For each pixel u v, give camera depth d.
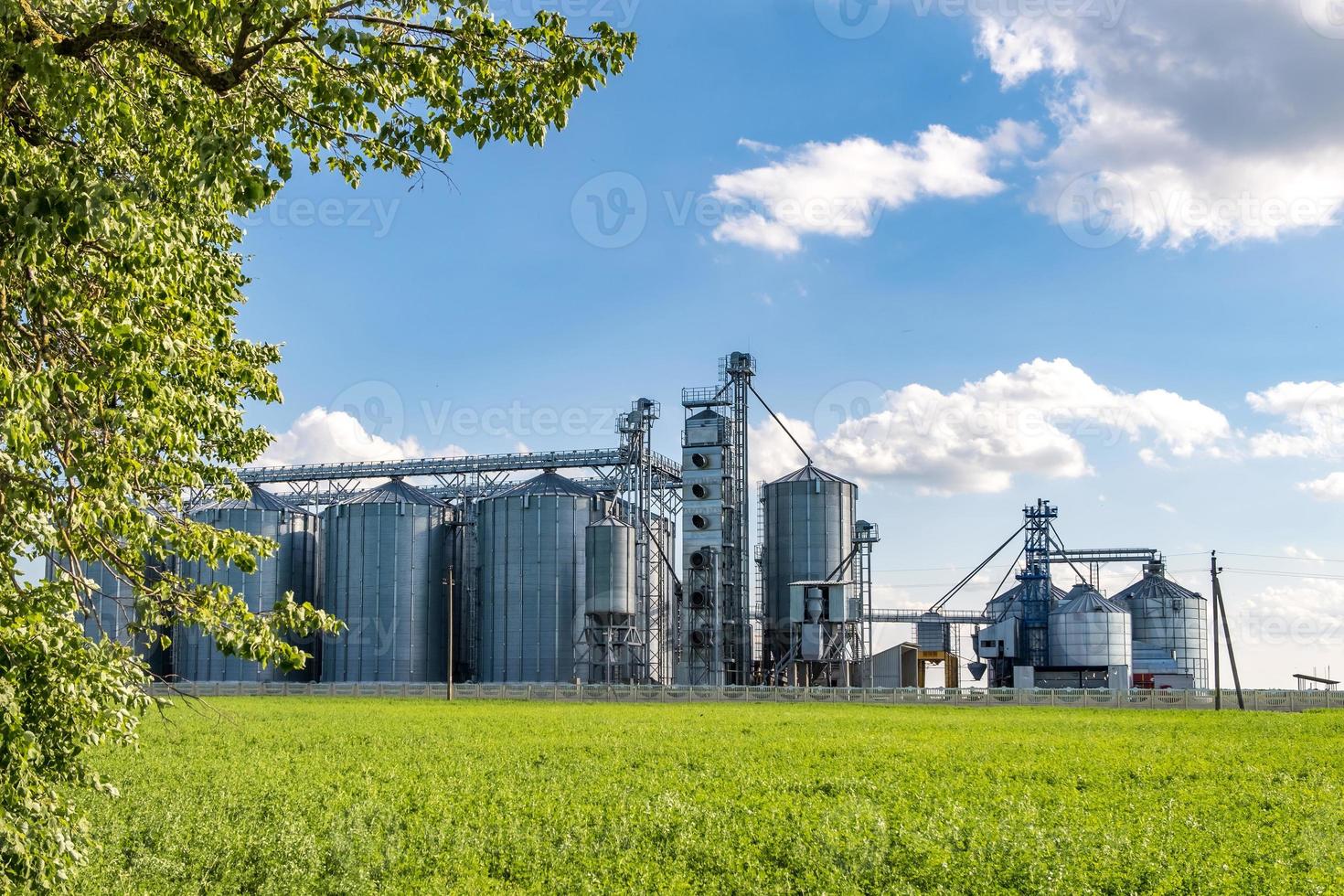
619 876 19.06
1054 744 42.47
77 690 11.51
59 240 10.95
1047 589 114.19
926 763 35.78
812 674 96.94
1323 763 36.09
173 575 13.64
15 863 11.18
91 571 74.50
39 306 11.81
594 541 96.94
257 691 88.00
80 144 11.87
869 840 20.83
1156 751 40.06
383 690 85.94
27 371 10.91
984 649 114.31
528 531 101.88
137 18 11.04
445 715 61.16
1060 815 24.53
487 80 12.16
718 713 63.94
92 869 18.23
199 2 10.64
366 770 33.44
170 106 12.16
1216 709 68.88
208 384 14.63
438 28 12.09
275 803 26.00
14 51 10.37
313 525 111.44
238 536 14.00
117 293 12.08
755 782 30.64
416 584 104.31
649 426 103.38
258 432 16.59
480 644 103.88
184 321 13.24
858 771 33.47
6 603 11.19
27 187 10.59
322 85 12.12
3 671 11.05
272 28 10.75
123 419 11.98
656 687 81.19
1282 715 63.56
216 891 18.14
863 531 105.12
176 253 11.80
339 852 20.30
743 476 102.12
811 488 103.81
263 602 103.31
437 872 19.38
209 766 33.84
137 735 13.01
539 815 24.67
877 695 76.56
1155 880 18.14
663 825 23.08
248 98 12.09
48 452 12.47
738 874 19.20
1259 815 25.28
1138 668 113.25
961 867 19.23
